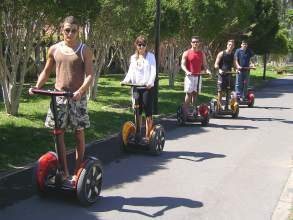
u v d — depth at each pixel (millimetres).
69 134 9594
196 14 22047
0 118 10727
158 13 14008
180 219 5754
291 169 8188
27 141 8836
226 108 14211
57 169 6172
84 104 5973
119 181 7188
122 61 23078
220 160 8719
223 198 6574
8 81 11625
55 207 5949
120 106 14602
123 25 14914
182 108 12469
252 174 7816
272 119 14281
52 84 20375
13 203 6020
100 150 9109
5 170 7348
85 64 5898
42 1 9984
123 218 5703
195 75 12258
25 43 11391
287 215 5988
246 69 17031
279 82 34812
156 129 8859
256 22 31453
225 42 31156
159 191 6781
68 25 5852
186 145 9969
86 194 5965
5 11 10312
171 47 23156
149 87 8609
